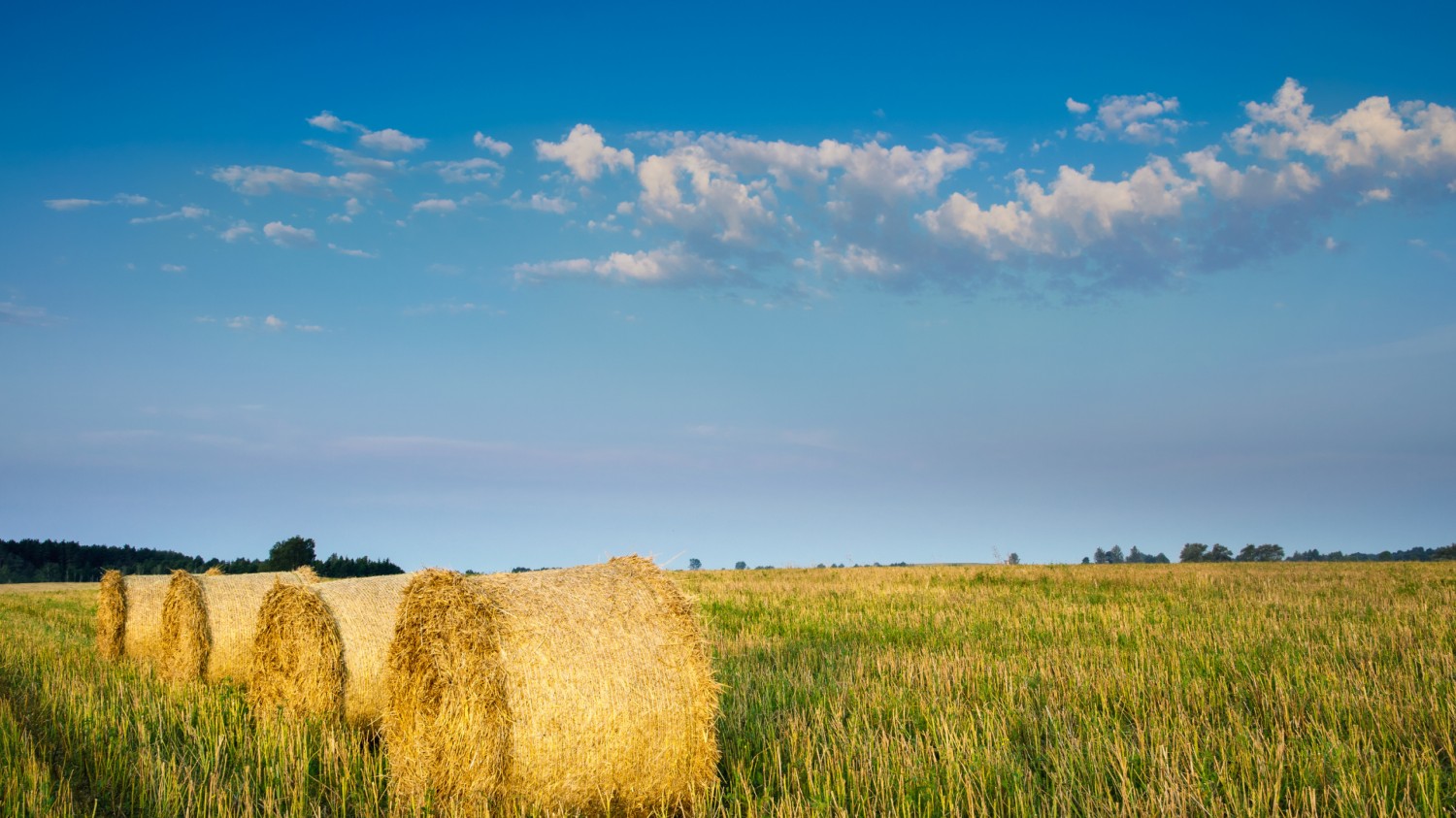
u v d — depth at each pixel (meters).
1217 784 7.47
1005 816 7.26
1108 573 31.67
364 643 11.30
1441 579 26.75
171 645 15.50
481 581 8.32
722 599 24.36
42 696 12.65
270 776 8.70
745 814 7.59
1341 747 7.95
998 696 10.85
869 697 10.88
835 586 27.83
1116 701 10.45
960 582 28.72
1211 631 15.73
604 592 8.44
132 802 8.09
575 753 7.72
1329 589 23.91
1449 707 9.20
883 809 7.20
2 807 7.76
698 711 8.16
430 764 8.38
